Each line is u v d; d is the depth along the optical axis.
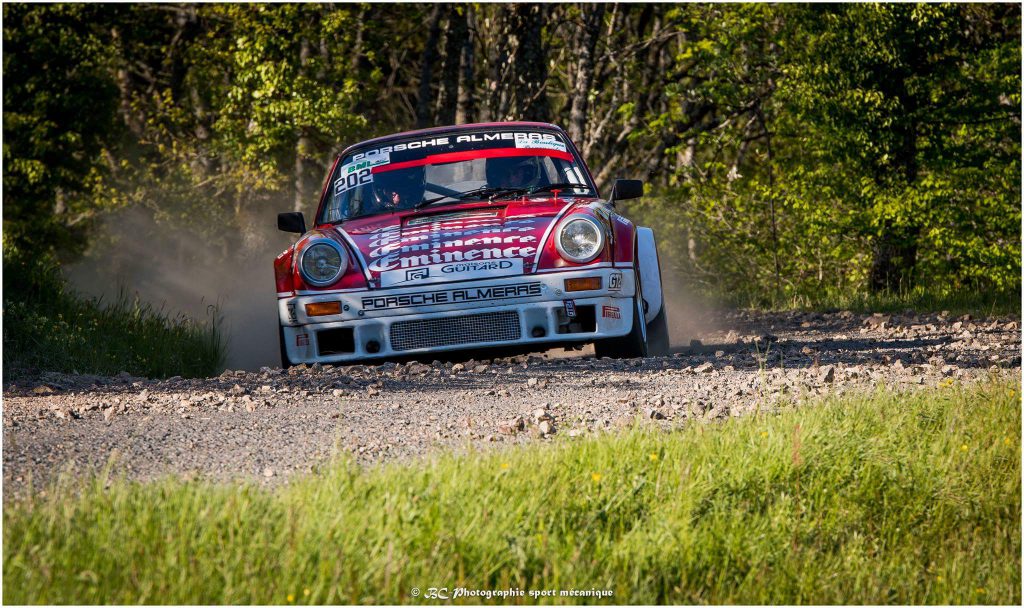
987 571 13.64
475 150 30.22
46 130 96.81
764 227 79.25
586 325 25.88
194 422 19.17
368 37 100.00
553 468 14.27
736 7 79.94
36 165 96.12
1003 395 19.89
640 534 12.48
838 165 72.69
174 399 21.61
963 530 14.68
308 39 88.00
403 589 10.95
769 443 15.65
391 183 29.64
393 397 21.56
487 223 26.17
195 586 10.54
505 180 29.48
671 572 12.12
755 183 78.94
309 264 25.77
